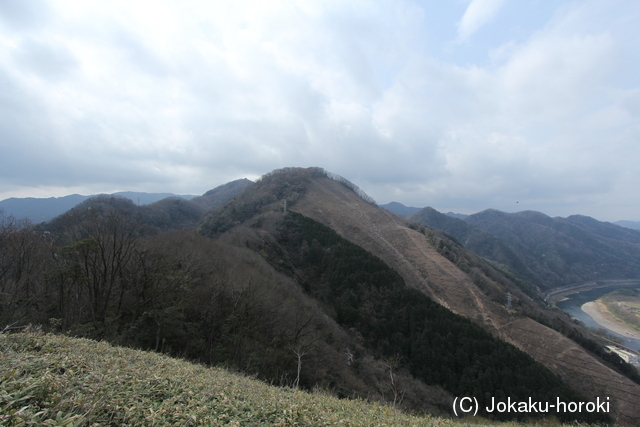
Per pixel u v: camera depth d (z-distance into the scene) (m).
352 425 5.97
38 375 5.04
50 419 3.58
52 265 22.64
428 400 27.47
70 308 21.17
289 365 22.50
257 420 5.45
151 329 19.36
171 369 7.89
